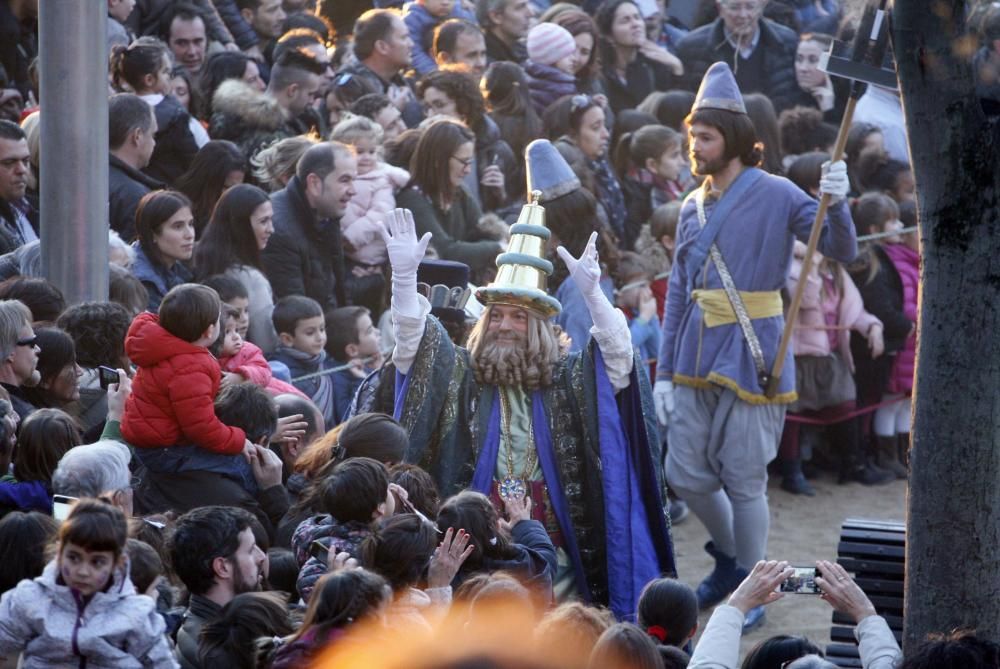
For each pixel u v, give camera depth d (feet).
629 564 51.96
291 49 81.15
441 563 39.73
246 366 56.95
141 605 33.91
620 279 84.94
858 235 89.97
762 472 68.23
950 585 40.55
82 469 40.55
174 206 63.10
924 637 39.68
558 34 95.55
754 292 67.77
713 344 67.97
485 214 83.71
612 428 52.37
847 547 49.29
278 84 80.94
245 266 67.97
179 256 63.62
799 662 35.35
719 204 68.28
